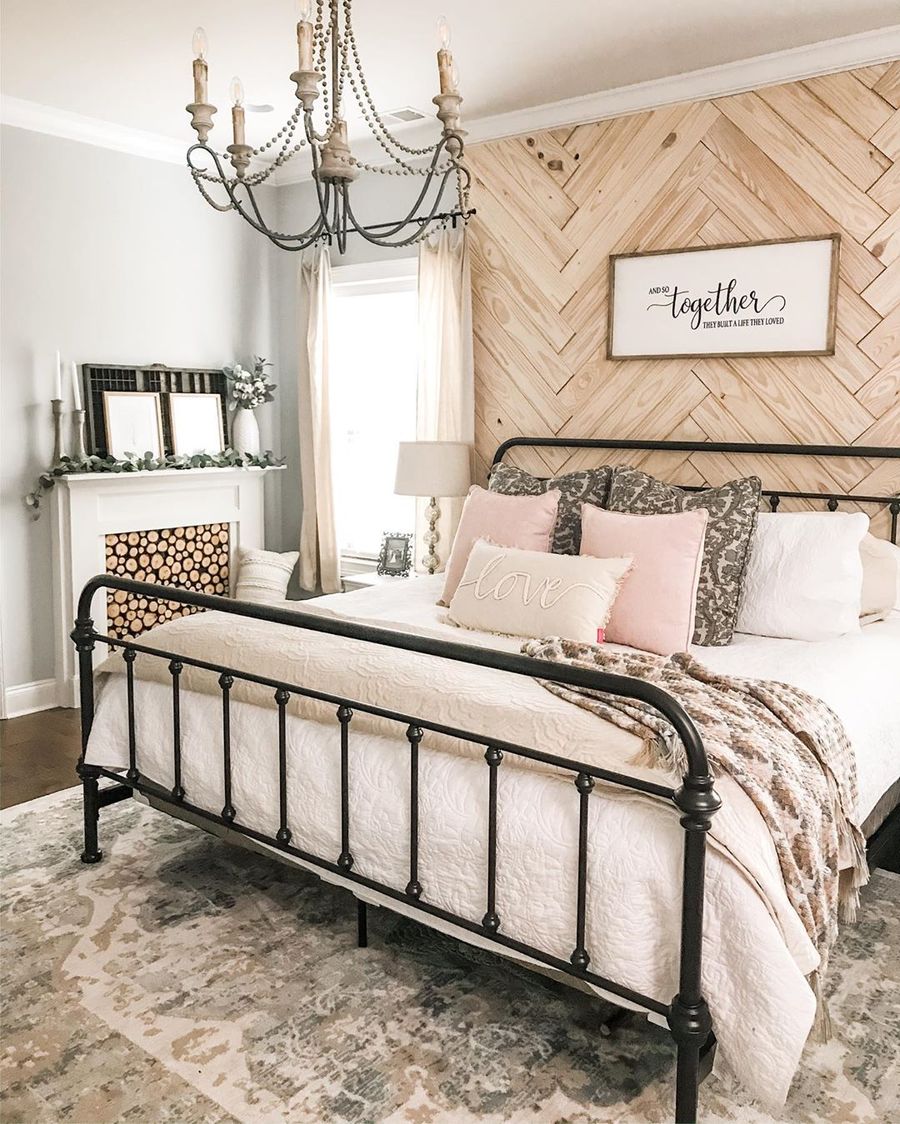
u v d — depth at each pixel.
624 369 3.65
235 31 2.96
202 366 4.56
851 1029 1.94
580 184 3.68
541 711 1.89
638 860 1.64
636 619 2.72
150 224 4.27
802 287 3.21
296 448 4.91
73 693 4.04
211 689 2.38
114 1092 1.75
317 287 4.54
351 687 2.12
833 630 2.73
